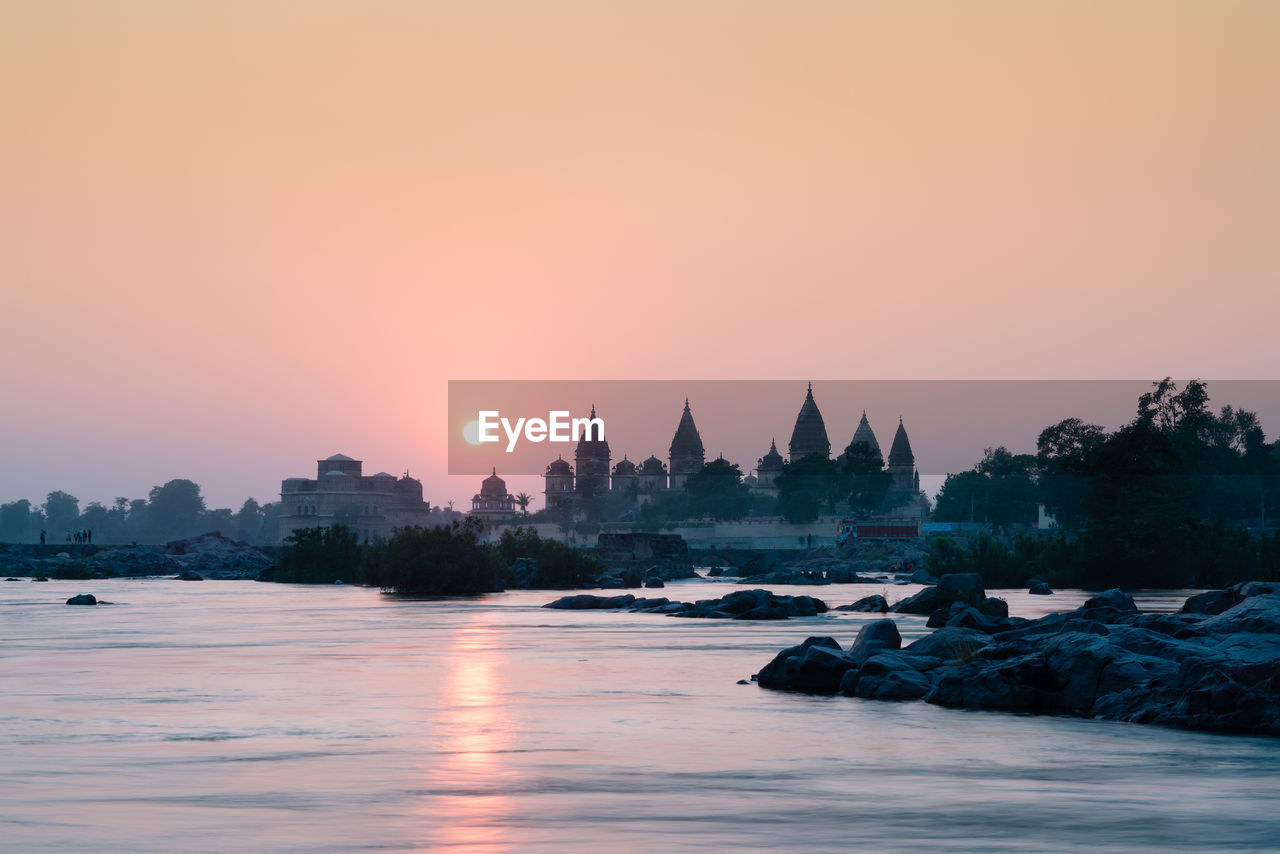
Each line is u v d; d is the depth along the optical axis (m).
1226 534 121.19
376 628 67.88
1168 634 37.34
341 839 17.33
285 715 31.86
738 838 17.44
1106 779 22.50
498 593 122.12
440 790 21.42
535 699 35.41
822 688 37.81
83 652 51.91
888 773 23.19
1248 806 19.89
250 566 198.00
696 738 27.86
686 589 138.62
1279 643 31.48
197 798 20.59
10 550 197.25
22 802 20.17
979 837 17.52
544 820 18.77
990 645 38.72
